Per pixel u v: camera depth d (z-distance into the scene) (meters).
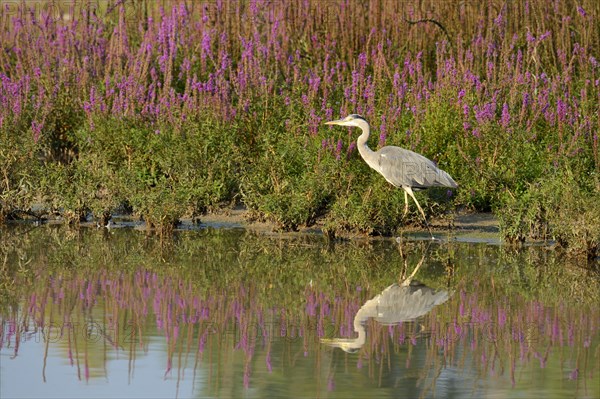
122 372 9.34
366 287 12.71
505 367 9.50
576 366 9.53
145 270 13.59
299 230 16.52
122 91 18.77
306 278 13.16
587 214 14.26
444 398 8.67
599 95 17.25
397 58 20.44
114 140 18.09
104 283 12.81
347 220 15.95
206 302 11.91
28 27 21.62
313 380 9.13
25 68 20.55
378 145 16.56
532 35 20.38
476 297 12.18
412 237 15.95
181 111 18.14
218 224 17.02
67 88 19.52
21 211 17.41
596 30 20.48
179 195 16.41
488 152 17.05
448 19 21.23
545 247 15.23
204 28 21.08
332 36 20.80
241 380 9.12
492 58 20.12
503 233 15.52
